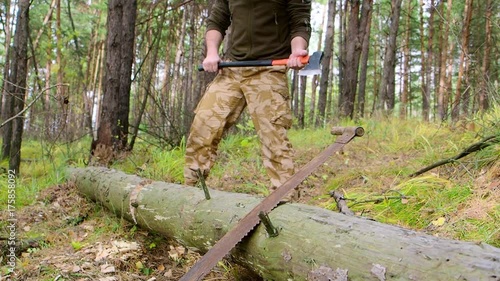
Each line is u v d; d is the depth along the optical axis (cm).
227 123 289
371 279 146
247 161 523
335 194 289
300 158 546
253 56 284
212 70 286
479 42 1491
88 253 277
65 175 430
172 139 626
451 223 265
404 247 147
